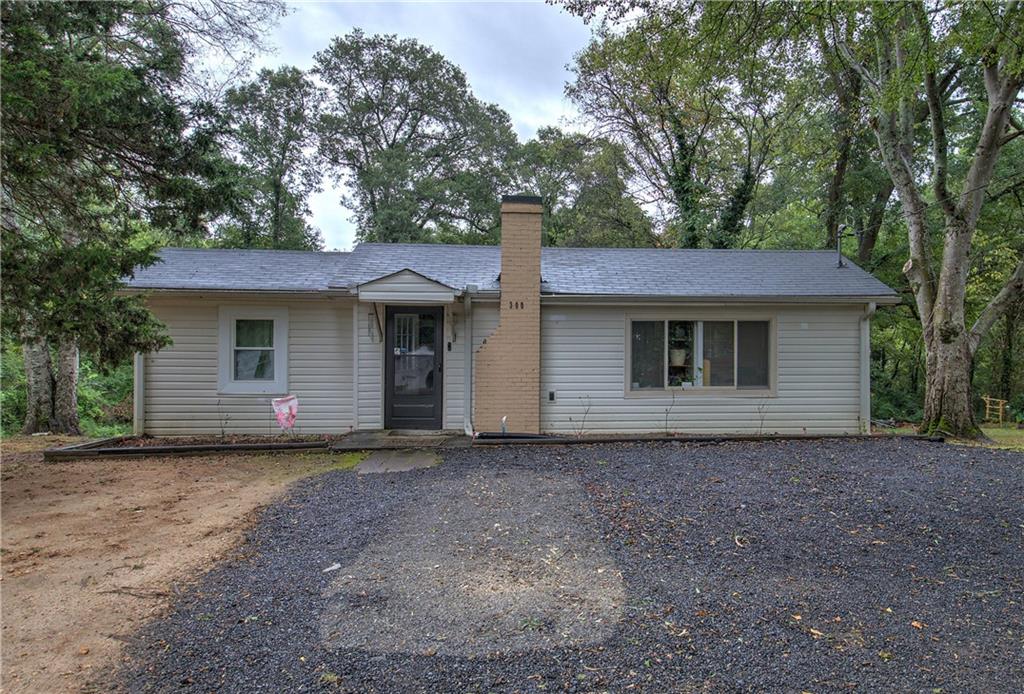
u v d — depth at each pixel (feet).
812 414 31.30
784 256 37.37
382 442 26.58
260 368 30.35
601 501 16.67
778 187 66.80
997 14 21.15
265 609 10.09
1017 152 48.01
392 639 9.04
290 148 86.84
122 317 22.22
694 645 8.79
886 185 56.08
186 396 29.94
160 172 24.97
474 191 90.33
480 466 21.84
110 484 19.60
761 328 31.35
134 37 27.81
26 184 21.45
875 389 57.88
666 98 63.98
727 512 15.57
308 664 8.33
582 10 24.29
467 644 8.87
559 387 30.68
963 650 8.70
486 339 29.76
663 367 31.07
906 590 10.85
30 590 10.88
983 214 51.44
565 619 9.64
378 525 14.76
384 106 94.22
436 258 34.88
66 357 36.37
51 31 20.48
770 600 10.34
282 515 15.74
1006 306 31.91
